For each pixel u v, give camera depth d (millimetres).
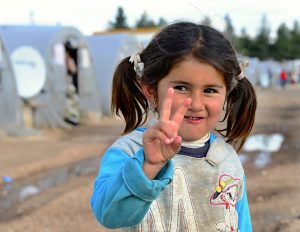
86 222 4848
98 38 17422
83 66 15008
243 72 1759
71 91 13922
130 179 1327
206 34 1516
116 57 16688
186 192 1646
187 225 1631
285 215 4734
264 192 5730
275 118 15602
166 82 1507
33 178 7129
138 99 1859
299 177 6527
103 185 1466
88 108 15188
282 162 7902
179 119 1316
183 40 1475
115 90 1872
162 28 1623
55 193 6172
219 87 1532
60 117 13469
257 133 12016
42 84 12859
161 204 1623
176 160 1656
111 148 1630
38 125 12875
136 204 1349
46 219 5000
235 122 1989
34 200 5867
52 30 13422
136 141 1620
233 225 1694
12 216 5219
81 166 8016
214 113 1543
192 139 1604
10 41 13102
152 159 1331
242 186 1792
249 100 1955
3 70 11352
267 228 4359
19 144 10055
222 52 1508
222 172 1698
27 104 12602
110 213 1381
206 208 1656
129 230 1612
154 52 1529
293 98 25688
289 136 11305
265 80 39594
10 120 11539
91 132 12516
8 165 7840
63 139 11125
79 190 6148
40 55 12789
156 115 1687
